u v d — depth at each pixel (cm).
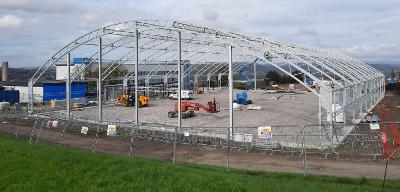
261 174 1717
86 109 5069
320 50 4966
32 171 1234
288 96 6750
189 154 2327
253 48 3170
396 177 1673
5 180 1157
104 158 1422
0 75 10275
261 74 11706
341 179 1575
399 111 4222
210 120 3956
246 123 3712
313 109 4828
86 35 4000
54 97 6169
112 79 6262
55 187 1088
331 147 2305
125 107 5259
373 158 2050
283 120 3866
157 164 1360
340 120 2969
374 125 1875
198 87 7712
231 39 3184
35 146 1714
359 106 3766
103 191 1034
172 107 5144
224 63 7312
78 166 1279
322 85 2730
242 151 2377
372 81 4634
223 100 5994
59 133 3061
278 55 3084
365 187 1365
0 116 3972
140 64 5894
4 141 1805
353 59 5844
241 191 1017
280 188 1111
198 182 1080
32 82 4578
